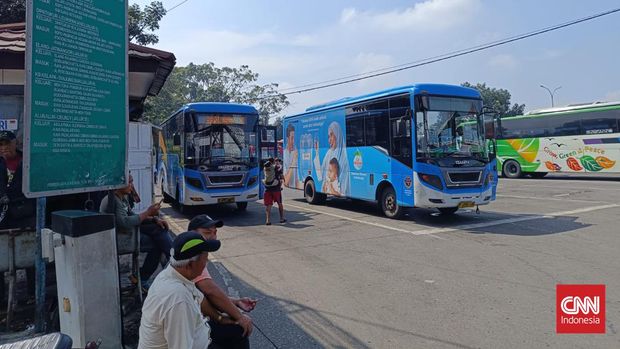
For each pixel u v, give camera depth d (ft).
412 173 33.78
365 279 20.31
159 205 16.89
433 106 33.81
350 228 33.65
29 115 11.32
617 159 66.13
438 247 26.32
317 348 13.42
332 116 45.09
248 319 11.10
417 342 13.51
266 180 36.88
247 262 24.23
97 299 10.99
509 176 81.56
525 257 23.27
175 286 8.71
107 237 11.35
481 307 16.28
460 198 33.35
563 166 72.95
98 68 13.51
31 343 8.15
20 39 19.12
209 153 40.65
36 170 11.55
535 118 77.05
